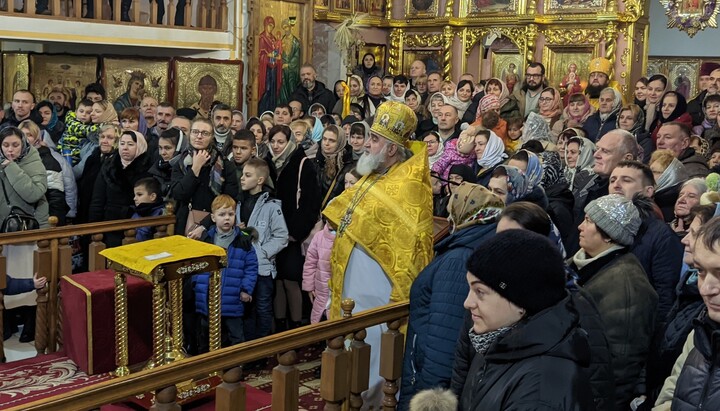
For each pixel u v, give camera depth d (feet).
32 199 18.25
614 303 9.47
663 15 51.90
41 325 16.33
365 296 12.64
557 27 40.55
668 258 11.53
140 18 36.52
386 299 12.57
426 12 44.09
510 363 6.66
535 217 9.04
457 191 10.65
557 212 14.01
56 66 31.53
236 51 37.01
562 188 14.55
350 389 11.03
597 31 39.34
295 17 39.55
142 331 15.43
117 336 14.38
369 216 12.55
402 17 44.96
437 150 23.40
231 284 17.07
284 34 39.04
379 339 12.72
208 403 13.11
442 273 10.23
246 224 18.02
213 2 36.19
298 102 30.89
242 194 18.26
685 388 7.53
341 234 12.86
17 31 29.19
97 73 32.27
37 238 15.97
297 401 10.49
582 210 15.34
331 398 10.69
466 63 43.34
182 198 17.97
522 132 23.91
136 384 8.74
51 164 19.51
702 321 7.46
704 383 7.39
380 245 12.46
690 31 39.40
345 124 24.80
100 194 19.38
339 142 20.59
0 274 15.64
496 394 6.57
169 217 17.97
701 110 28.89
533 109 34.81
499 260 6.73
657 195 15.12
